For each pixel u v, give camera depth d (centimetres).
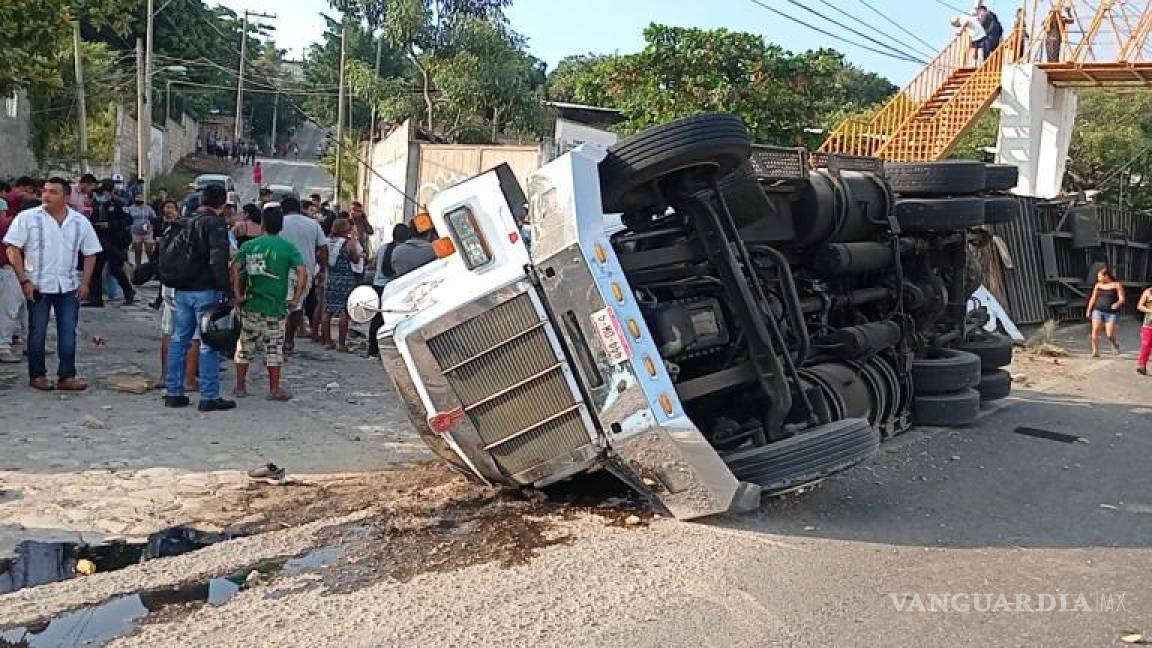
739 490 633
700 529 657
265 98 8806
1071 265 2281
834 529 681
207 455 785
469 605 522
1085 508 771
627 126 2575
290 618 499
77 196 1515
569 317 608
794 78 2541
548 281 608
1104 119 3878
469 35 3450
